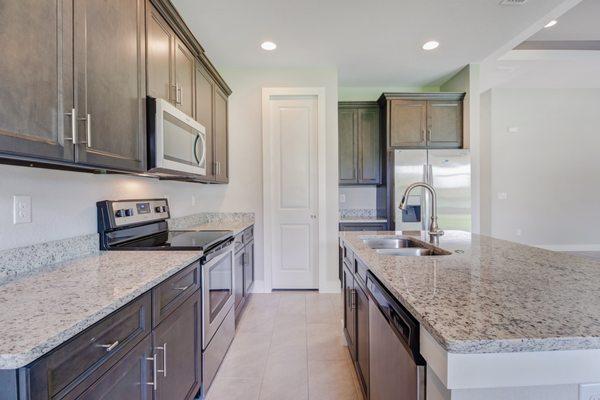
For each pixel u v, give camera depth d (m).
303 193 3.62
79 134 1.17
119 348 0.99
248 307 3.12
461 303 0.86
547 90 5.40
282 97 3.59
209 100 2.80
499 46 3.07
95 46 1.27
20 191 1.29
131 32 1.55
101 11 1.31
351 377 1.95
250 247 3.35
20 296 0.98
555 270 1.21
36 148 0.98
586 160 5.48
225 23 2.60
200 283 1.72
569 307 0.83
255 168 3.57
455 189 3.57
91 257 1.56
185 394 1.51
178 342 1.43
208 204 3.55
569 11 3.00
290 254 3.64
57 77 1.07
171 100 1.99
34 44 0.98
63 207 1.51
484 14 2.50
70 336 0.76
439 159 3.58
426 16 2.52
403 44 3.00
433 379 0.78
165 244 1.84
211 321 1.86
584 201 5.51
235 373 2.00
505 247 1.71
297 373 1.99
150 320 1.18
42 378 0.70
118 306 0.95
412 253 1.83
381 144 4.05
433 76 3.92
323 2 2.32
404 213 3.63
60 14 1.08
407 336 0.91
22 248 1.28
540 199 5.47
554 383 0.68
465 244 1.81
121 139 1.45
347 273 2.15
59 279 1.17
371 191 4.46
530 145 5.45
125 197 2.02
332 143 3.56
